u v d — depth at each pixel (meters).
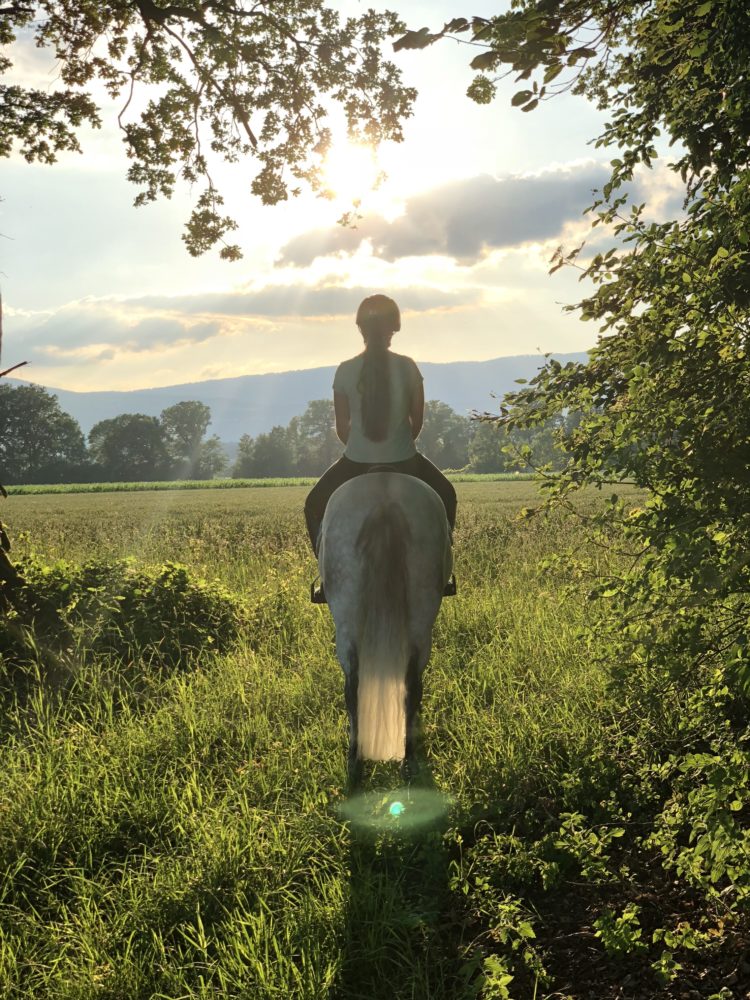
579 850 4.19
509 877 4.20
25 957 3.60
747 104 3.35
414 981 3.44
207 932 3.75
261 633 8.53
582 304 4.04
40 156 12.25
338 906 3.81
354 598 4.74
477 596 9.73
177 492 68.94
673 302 3.47
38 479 133.38
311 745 5.75
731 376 3.27
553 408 3.96
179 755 5.61
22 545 17.05
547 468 3.97
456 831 4.57
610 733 5.54
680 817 3.99
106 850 4.52
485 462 85.62
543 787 5.05
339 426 5.64
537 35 2.78
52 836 4.53
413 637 4.79
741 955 3.39
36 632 7.61
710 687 3.85
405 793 4.89
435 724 6.06
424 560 4.81
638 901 3.96
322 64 10.74
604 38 3.26
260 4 10.52
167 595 8.55
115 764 5.28
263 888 4.03
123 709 6.40
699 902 3.87
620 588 3.77
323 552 4.97
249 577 12.05
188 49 10.71
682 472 3.45
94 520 30.19
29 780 5.00
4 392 134.00
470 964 3.47
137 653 7.58
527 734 5.63
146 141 11.70
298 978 3.30
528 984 3.47
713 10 3.26
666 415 3.40
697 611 3.59
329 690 6.83
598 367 4.01
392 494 4.86
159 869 4.18
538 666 7.07
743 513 3.22
